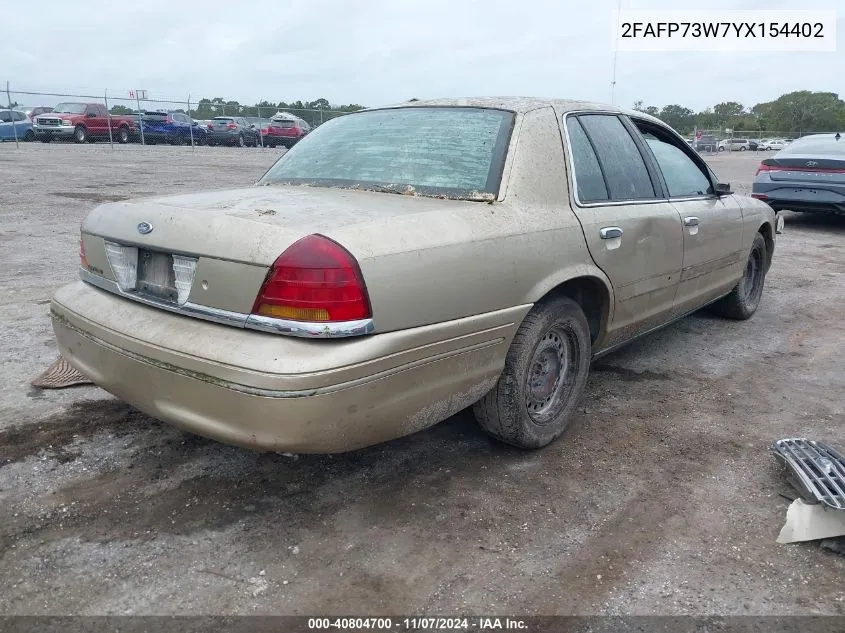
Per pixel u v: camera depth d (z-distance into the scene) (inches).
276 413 90.3
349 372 92.2
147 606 91.5
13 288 235.6
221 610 91.2
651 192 159.6
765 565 103.0
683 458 135.0
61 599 92.3
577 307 133.5
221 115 1240.2
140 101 1127.6
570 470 129.1
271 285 92.4
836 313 246.8
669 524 112.9
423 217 105.8
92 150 968.3
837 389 172.7
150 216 107.5
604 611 92.9
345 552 103.5
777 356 197.8
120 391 109.7
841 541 107.9
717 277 193.3
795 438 144.1
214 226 98.7
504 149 124.2
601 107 154.4
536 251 119.4
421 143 131.0
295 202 111.4
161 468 124.6
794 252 371.2
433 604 93.5
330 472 125.6
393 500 117.4
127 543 103.9
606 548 106.2
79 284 124.0
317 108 1366.9
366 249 95.0
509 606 93.4
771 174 437.7
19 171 631.8
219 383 93.0
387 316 96.0
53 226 357.4
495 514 114.2
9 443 131.2
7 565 98.3
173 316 103.0
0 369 165.0
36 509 111.3
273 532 107.7
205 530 107.6
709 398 165.5
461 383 110.9
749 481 126.9
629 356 194.5
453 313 105.5
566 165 133.3
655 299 160.4
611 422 150.6
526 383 125.6
